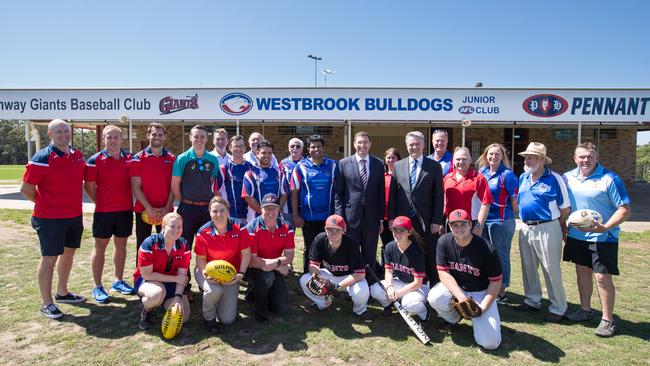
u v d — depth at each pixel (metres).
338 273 4.73
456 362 3.54
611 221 4.03
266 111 14.20
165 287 4.25
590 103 13.48
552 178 4.55
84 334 3.99
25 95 14.54
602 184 4.23
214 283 4.07
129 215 5.11
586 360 3.60
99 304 4.79
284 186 5.70
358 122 14.47
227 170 5.55
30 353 3.59
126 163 5.01
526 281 4.82
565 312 4.61
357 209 4.94
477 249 4.03
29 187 4.26
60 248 4.45
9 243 7.82
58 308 4.45
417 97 13.86
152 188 4.99
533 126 16.58
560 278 4.52
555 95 13.55
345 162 5.05
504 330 4.24
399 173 4.98
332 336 4.05
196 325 4.30
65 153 4.45
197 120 14.45
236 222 4.46
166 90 14.34
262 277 4.41
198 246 4.42
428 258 4.89
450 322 4.26
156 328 4.16
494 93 13.70
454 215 3.98
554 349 3.81
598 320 4.54
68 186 4.46
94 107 14.48
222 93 14.26
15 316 4.38
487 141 19.64
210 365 3.45
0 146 82.12
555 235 4.49
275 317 4.55
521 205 4.73
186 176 4.94
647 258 7.40
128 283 5.48
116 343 3.82
